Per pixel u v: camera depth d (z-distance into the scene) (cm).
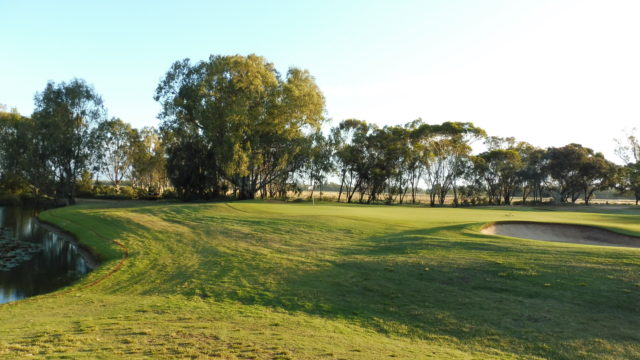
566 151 8412
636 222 2848
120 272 1786
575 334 848
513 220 2462
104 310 1172
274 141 5556
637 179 7175
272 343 812
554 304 1016
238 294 1346
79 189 7712
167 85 5462
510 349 807
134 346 768
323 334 905
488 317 977
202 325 966
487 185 9088
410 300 1145
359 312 1100
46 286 1900
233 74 5075
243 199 5812
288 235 2341
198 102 5019
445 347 831
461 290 1180
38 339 820
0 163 6612
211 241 2331
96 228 3153
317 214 3084
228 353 734
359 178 7694
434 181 8075
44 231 3697
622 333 837
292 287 1368
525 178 8981
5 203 6662
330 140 6316
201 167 5738
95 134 6081
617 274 1162
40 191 6612
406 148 7281
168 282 1573
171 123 5497
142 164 8681
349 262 1602
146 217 3369
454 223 2459
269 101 5200
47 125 5697
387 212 3422
